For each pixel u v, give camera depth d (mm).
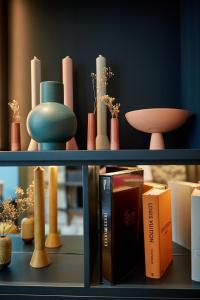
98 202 812
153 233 761
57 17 1067
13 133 908
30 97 1056
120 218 758
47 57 1065
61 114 762
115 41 1056
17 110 1012
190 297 701
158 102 1048
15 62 1062
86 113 1057
